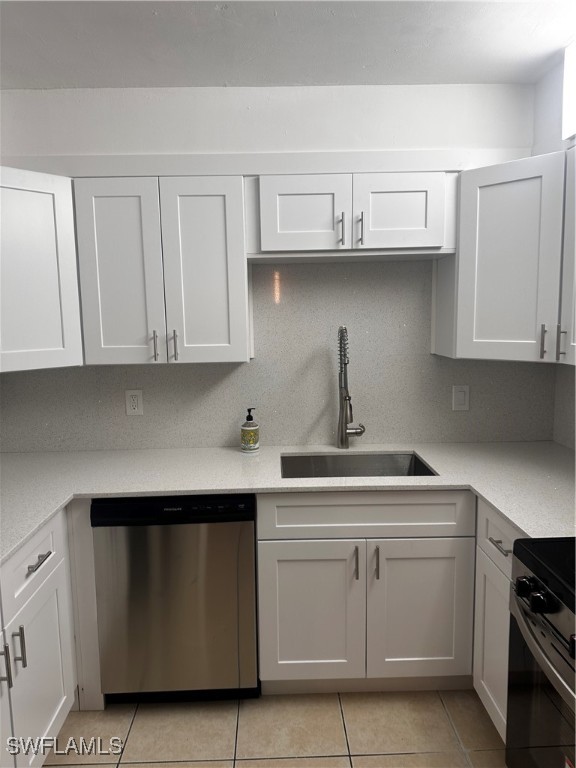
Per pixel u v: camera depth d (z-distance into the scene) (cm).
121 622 190
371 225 204
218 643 192
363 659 195
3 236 185
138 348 208
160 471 205
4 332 187
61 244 199
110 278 205
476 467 205
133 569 188
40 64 192
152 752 176
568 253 179
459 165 203
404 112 216
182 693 197
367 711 192
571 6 161
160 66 195
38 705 157
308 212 204
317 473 238
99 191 202
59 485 189
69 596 185
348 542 190
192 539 187
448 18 167
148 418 240
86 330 207
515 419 244
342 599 193
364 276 237
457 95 215
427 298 238
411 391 242
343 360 230
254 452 230
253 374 240
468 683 203
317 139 216
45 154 213
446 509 189
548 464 209
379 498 188
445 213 206
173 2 155
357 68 200
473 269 202
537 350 189
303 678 196
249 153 202
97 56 187
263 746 178
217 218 204
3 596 137
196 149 215
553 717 124
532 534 144
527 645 135
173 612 190
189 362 210
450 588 192
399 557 190
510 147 218
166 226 204
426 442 244
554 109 200
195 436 242
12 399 236
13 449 237
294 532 189
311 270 236
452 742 178
